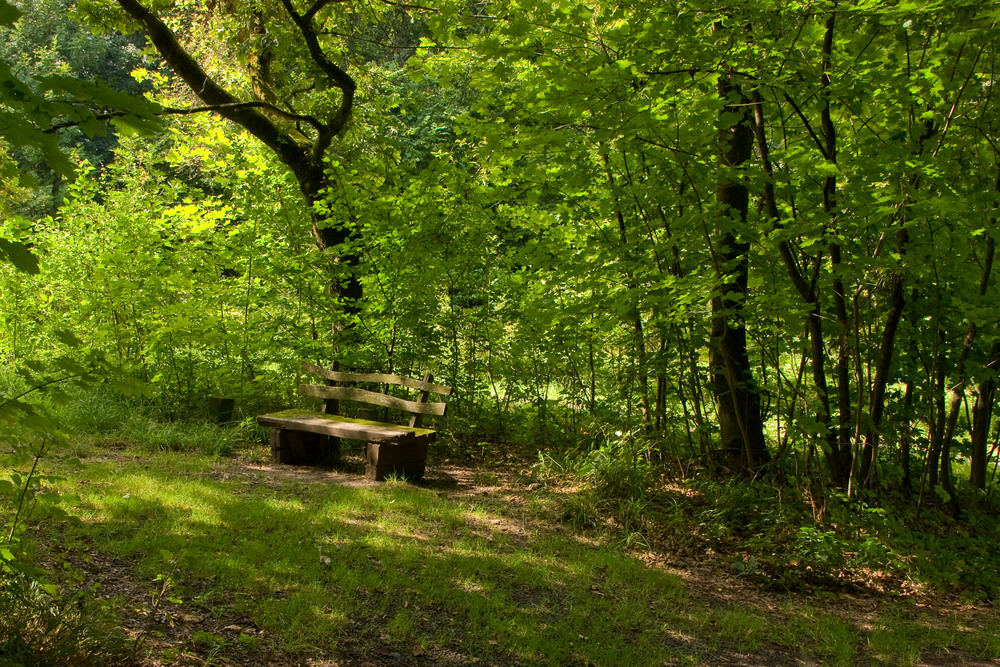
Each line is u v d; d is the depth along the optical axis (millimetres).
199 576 4105
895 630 4688
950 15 5758
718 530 5871
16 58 22672
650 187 6324
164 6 10586
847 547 5703
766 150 6367
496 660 3744
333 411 7770
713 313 6562
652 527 5988
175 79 14125
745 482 6852
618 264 6609
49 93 2279
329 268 9148
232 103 9297
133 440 7188
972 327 6984
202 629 3572
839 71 5816
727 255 6949
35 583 3178
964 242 6133
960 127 6629
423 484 6836
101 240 9281
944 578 5684
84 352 2945
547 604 4449
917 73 5844
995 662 4449
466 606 4211
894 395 7879
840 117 6812
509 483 7082
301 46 10227
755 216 6605
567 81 5562
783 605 4969
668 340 7441
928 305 6844
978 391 8227
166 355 8789
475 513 5988
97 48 24859
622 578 5012
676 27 5289
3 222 9711
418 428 7070
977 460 8133
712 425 7438
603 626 4242
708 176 6195
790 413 6641
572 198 7660
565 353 8328
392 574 4473
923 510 7211
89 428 7277
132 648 3209
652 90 5836
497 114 6969
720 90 6445
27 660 2738
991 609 5301
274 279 9172
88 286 8797
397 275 8602
